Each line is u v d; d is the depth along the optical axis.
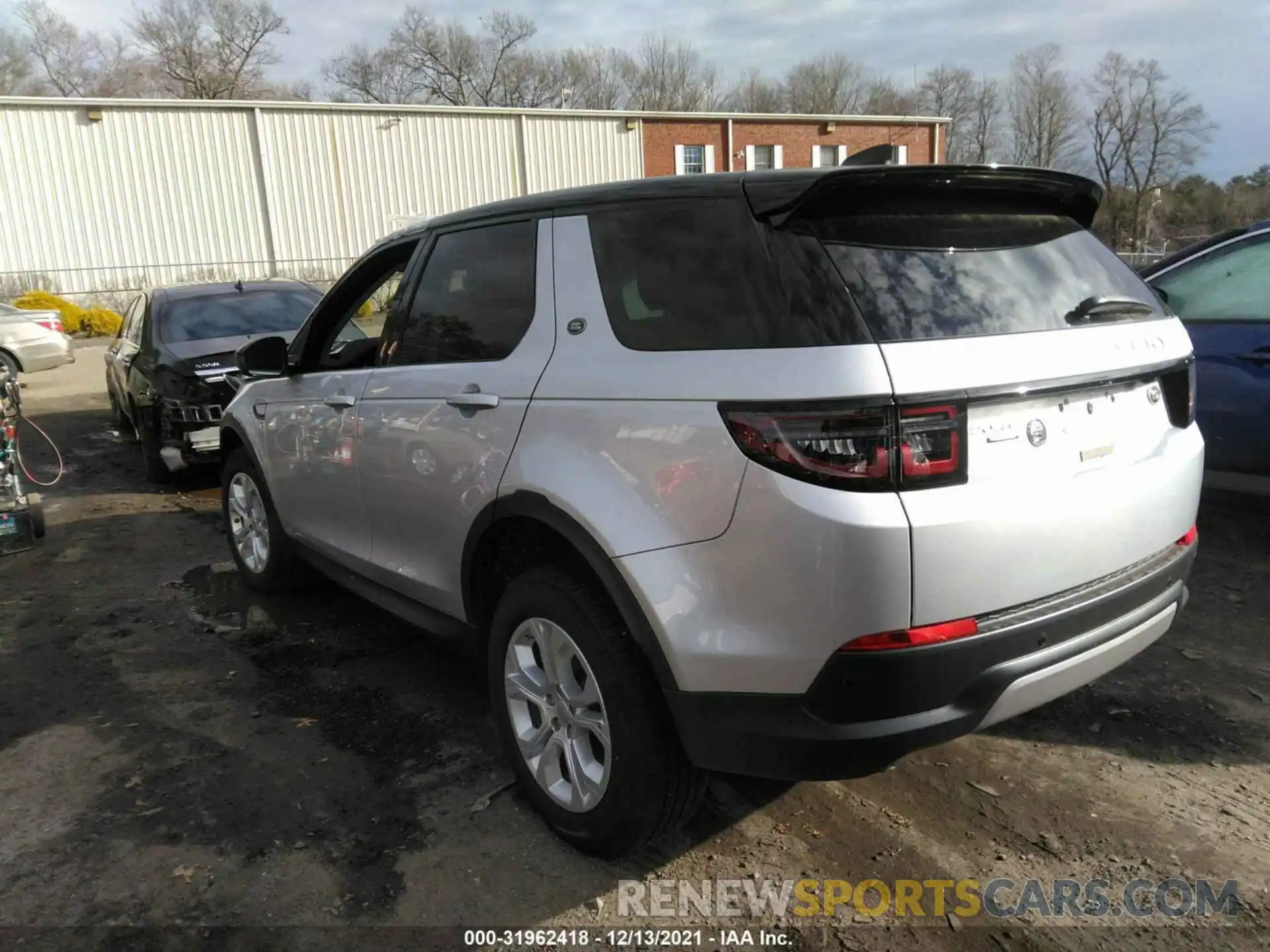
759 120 32.12
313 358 4.12
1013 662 2.18
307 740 3.39
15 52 55.44
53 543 6.10
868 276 2.17
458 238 3.23
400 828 2.84
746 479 2.10
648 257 2.50
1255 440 4.58
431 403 3.10
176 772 3.19
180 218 25.38
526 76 59.09
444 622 3.29
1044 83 53.78
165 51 55.31
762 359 2.13
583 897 2.52
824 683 2.08
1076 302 2.50
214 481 7.89
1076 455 2.33
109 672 4.04
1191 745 3.17
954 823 2.80
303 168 26.41
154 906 2.51
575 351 2.62
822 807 2.90
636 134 30.42
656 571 2.28
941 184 2.36
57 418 11.72
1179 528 2.65
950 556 2.04
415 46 57.31
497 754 3.27
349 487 3.69
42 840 2.81
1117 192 52.44
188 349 7.49
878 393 1.99
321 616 4.65
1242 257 4.78
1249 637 3.97
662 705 2.40
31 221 23.92
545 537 2.76
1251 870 2.54
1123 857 2.62
